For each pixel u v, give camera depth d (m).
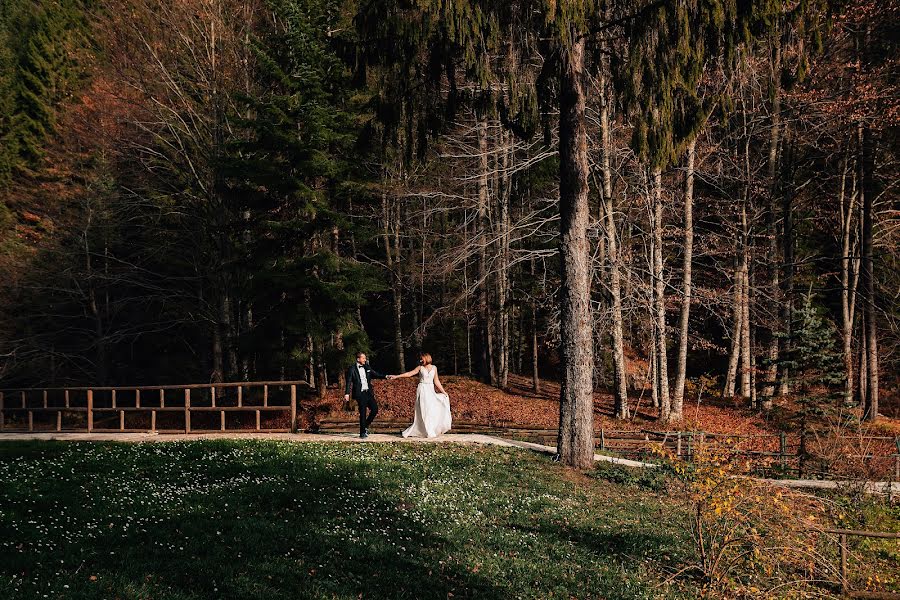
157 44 25.56
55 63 35.88
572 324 14.09
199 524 8.19
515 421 23.17
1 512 8.26
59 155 31.44
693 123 11.66
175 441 14.57
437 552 7.93
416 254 27.86
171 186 28.56
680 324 23.61
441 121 14.05
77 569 6.48
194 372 33.75
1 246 30.62
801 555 8.66
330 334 22.30
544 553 8.34
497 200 26.06
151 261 31.52
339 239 25.77
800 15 10.48
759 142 28.11
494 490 11.33
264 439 15.24
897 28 23.03
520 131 13.83
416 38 11.73
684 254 23.88
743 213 25.48
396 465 12.44
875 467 12.86
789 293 26.09
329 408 24.00
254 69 25.52
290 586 6.46
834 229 28.75
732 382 27.28
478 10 11.08
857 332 28.47
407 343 32.06
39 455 12.72
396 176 25.17
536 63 13.54
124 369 33.38
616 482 13.01
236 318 28.23
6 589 5.77
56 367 31.48
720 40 11.04
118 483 10.24
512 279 29.12
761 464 15.40
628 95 11.38
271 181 21.16
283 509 9.19
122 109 26.61
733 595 7.67
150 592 6.05
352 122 22.42
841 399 19.05
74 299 30.48
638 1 11.36
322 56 21.67
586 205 14.01
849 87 23.02
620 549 8.96
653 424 22.58
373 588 6.70
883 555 10.13
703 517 8.29
